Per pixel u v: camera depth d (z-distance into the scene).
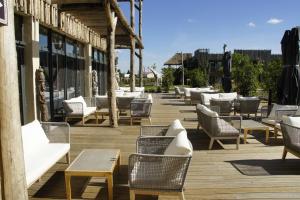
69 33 9.48
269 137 7.24
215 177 4.58
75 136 7.34
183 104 15.10
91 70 13.21
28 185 3.36
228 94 11.79
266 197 3.89
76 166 3.85
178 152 3.43
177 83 31.08
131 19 12.99
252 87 14.74
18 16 6.95
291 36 7.26
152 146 4.32
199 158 5.55
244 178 4.54
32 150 4.40
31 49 7.25
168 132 4.70
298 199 3.84
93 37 13.06
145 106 8.85
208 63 31.45
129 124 8.99
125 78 37.53
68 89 10.73
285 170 4.90
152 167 3.41
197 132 7.87
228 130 6.13
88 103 10.32
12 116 2.32
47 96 8.68
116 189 4.11
